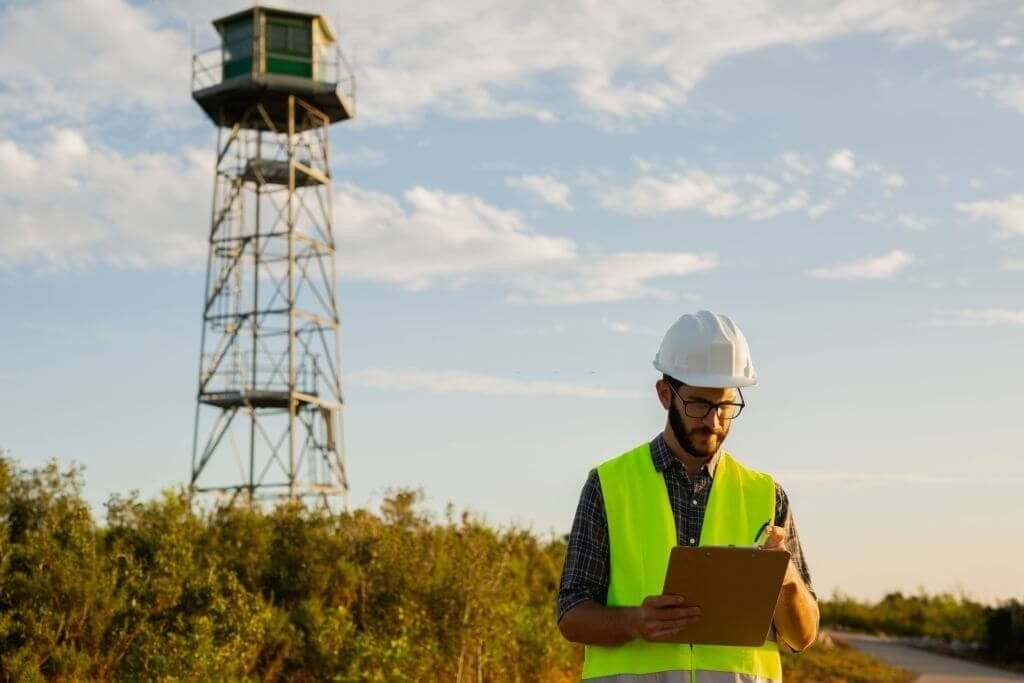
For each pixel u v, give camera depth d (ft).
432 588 51.62
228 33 95.20
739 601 13.89
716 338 15.02
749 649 15.01
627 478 15.55
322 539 52.70
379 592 52.08
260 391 88.84
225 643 42.01
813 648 98.99
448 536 55.98
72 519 41.50
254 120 97.40
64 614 39.14
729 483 15.53
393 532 54.60
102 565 40.75
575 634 14.83
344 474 94.43
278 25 94.12
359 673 45.55
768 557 13.56
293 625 47.42
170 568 42.63
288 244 91.15
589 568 15.28
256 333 90.99
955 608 128.77
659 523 15.25
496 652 52.37
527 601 62.95
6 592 38.91
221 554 49.08
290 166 92.07
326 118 97.14
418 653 48.60
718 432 15.02
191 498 49.24
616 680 14.92
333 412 94.84
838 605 162.71
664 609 13.96
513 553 65.67
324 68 96.07
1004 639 103.65
